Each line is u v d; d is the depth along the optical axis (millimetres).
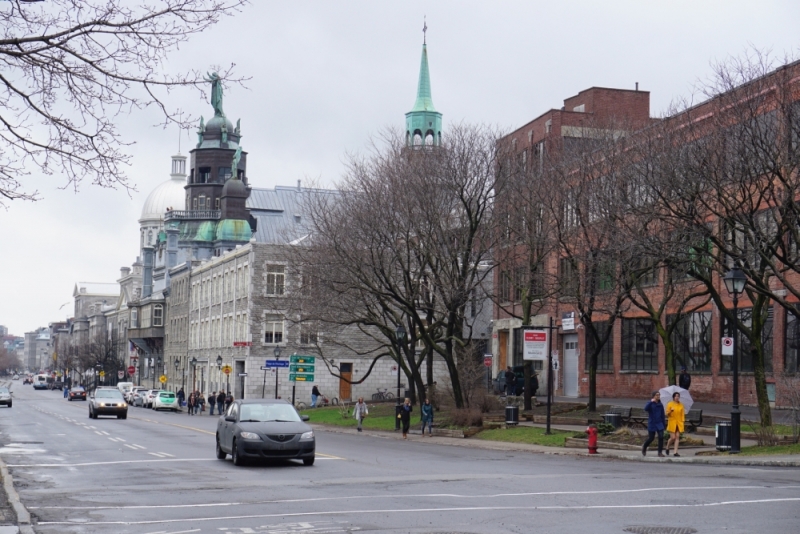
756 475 22016
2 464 24609
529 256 45406
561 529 13492
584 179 39406
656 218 33250
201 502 17266
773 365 42094
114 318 169375
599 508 15789
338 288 47719
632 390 54125
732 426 27578
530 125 62562
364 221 44781
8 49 11695
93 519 15086
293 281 64812
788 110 29562
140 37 11820
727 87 32562
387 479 21547
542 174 43188
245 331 81875
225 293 89938
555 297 43688
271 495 18344
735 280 28094
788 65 32062
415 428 47000
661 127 35656
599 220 38781
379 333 80500
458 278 44219
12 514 15109
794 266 28578
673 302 49094
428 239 44438
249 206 108500
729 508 15625
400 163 45688
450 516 14977
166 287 122000
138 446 33469
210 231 118500
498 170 44156
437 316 55688
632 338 54406
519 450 33281
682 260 30781
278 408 27000
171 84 12203
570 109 65438
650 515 14883
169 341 117438
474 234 44844
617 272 40188
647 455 28500
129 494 18703
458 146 44219
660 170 32594
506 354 69250
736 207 29906
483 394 47344
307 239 59031
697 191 30203
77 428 46500
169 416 70750
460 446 36094
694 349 48406
